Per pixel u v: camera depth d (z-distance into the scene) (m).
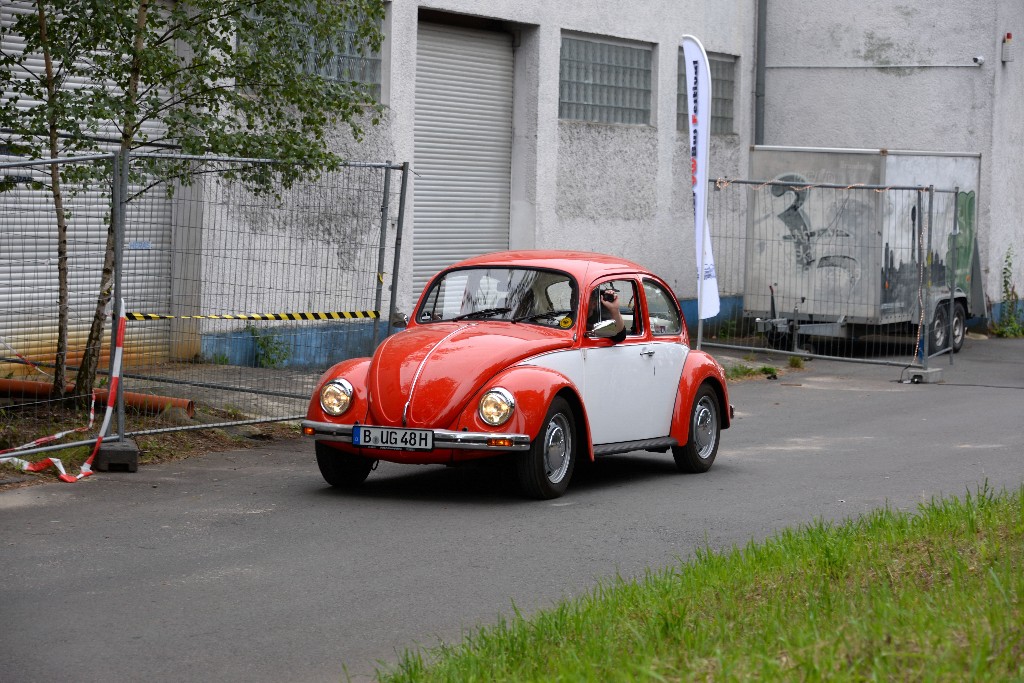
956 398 18.22
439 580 7.73
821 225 22.69
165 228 12.91
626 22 24.05
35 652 6.20
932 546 7.33
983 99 27.62
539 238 22.41
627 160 24.38
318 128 13.27
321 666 6.11
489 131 22.00
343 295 14.18
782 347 23.91
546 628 6.02
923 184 23.05
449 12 20.44
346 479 10.55
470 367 9.91
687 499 10.52
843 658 5.09
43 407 12.21
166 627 6.66
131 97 12.05
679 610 5.97
